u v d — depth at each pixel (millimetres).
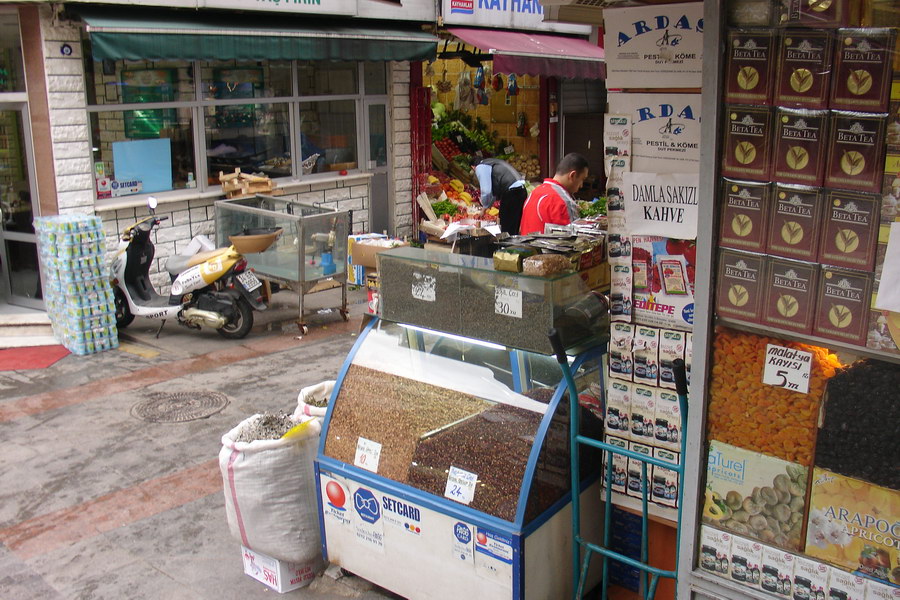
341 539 4023
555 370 3596
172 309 8141
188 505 5055
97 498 5152
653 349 3482
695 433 3045
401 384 3990
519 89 15375
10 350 7883
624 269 3514
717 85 2766
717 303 2930
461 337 3814
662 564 3705
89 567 4426
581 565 3719
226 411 6438
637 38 3350
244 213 8766
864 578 2773
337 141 11055
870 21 2469
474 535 3494
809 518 2867
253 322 8695
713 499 3076
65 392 6867
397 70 11469
